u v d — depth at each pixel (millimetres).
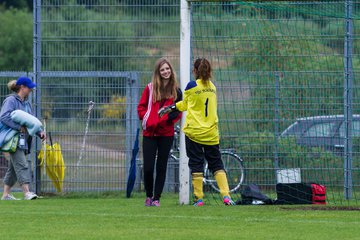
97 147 50719
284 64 47250
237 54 47375
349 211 37500
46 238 28562
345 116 47031
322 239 28188
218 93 47531
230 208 38969
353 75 47094
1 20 145000
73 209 39594
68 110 50688
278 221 33312
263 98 47344
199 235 29125
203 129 39938
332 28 47219
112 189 50594
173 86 39719
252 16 47281
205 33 47281
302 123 47250
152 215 35812
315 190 42531
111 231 30344
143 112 39844
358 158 47031
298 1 43281
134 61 50625
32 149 51406
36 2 50719
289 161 47375
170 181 50219
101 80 50531
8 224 32688
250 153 47562
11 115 46219
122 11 50781
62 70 50969
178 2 50594
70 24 50844
